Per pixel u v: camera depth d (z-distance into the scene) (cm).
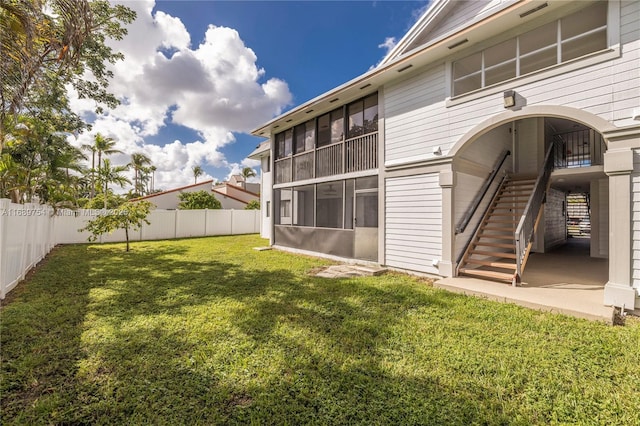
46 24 472
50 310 459
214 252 1133
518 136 1010
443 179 667
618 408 230
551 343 343
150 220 1638
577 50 669
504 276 589
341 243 933
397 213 771
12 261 584
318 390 255
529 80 535
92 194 1892
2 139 665
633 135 430
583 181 1030
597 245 961
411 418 221
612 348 326
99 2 820
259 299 522
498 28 564
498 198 861
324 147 1013
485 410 231
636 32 431
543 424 217
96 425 216
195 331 378
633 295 425
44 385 263
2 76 441
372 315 440
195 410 231
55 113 969
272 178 1291
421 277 702
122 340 352
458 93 688
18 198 987
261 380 270
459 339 355
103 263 886
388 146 794
